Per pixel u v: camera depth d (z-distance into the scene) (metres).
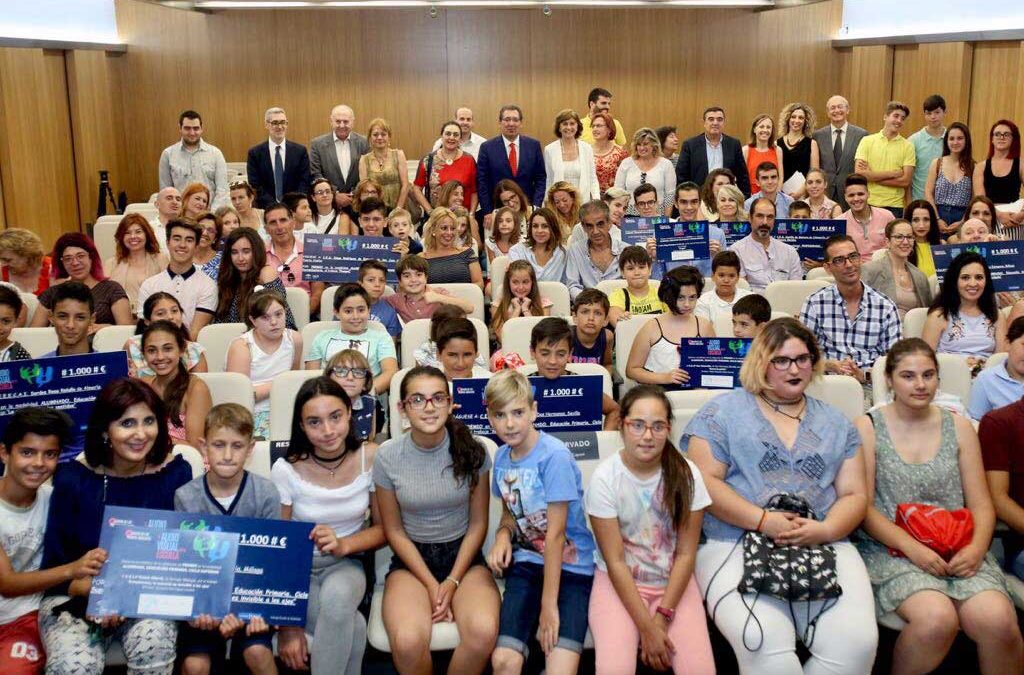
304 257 6.80
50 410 3.37
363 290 5.36
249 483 3.54
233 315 6.20
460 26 13.09
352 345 5.31
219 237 7.05
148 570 3.27
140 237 6.67
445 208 7.25
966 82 10.73
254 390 4.97
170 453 3.65
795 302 6.19
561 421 4.05
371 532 3.62
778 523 3.44
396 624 3.31
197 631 3.34
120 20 12.27
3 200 9.88
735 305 5.10
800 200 8.16
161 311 5.02
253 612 3.29
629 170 9.09
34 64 10.35
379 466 3.62
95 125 11.66
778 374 3.60
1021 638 3.34
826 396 4.36
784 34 13.20
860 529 3.74
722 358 4.70
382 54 13.11
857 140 10.05
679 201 7.59
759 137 10.00
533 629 3.43
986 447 3.75
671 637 3.31
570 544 3.56
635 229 7.18
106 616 3.23
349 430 3.69
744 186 9.84
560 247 7.15
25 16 10.09
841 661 3.26
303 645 3.40
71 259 5.96
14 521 3.41
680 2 12.78
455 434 3.60
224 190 10.00
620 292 6.11
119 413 3.43
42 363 3.95
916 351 3.62
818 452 3.57
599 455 3.96
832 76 13.02
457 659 3.34
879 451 3.73
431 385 3.50
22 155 10.10
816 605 3.35
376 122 9.48
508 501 3.57
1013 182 8.18
